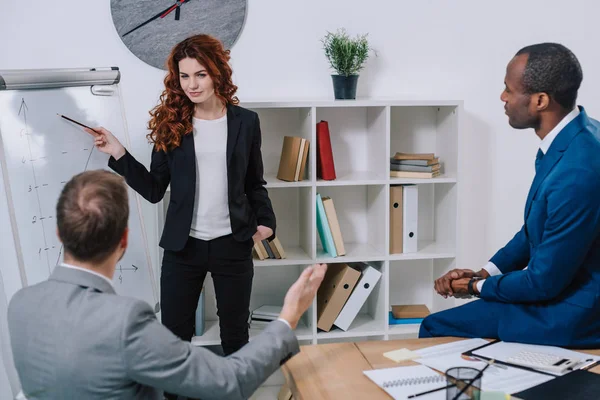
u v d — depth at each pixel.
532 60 1.85
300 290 1.57
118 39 3.09
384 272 3.11
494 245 3.47
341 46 3.00
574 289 1.84
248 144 2.59
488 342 1.86
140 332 1.30
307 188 3.08
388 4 3.22
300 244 3.34
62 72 2.47
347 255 3.11
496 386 1.53
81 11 3.04
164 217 3.01
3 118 2.29
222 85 2.52
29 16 3.02
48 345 1.31
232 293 2.62
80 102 2.52
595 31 3.35
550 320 1.82
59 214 1.35
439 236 3.35
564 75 1.82
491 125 3.38
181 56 2.43
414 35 3.26
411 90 3.30
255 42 3.17
